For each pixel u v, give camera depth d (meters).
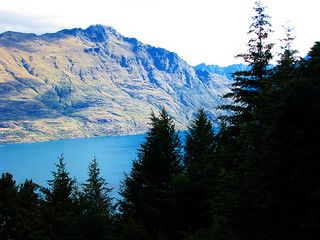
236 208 9.82
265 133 9.70
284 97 9.10
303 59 10.44
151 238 17.47
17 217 18.28
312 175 8.19
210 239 11.77
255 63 18.80
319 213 7.79
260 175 9.53
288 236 8.21
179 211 18.80
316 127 8.59
